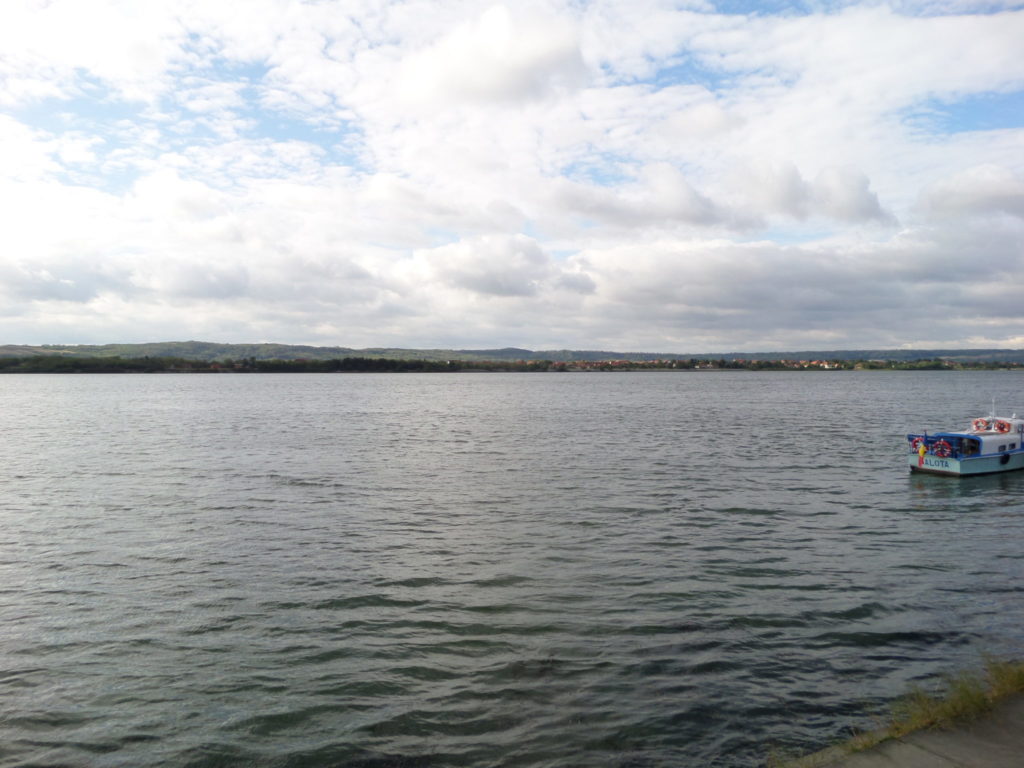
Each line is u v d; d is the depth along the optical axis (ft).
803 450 189.88
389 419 314.76
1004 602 65.16
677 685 48.29
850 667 50.85
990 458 143.74
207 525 100.07
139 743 42.24
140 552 85.25
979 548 86.12
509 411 371.15
